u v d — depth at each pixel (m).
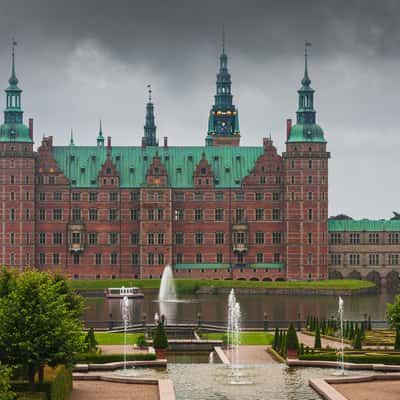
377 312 172.75
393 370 107.19
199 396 95.06
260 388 98.31
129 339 132.12
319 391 95.44
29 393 90.69
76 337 94.88
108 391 95.94
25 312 92.25
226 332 141.75
